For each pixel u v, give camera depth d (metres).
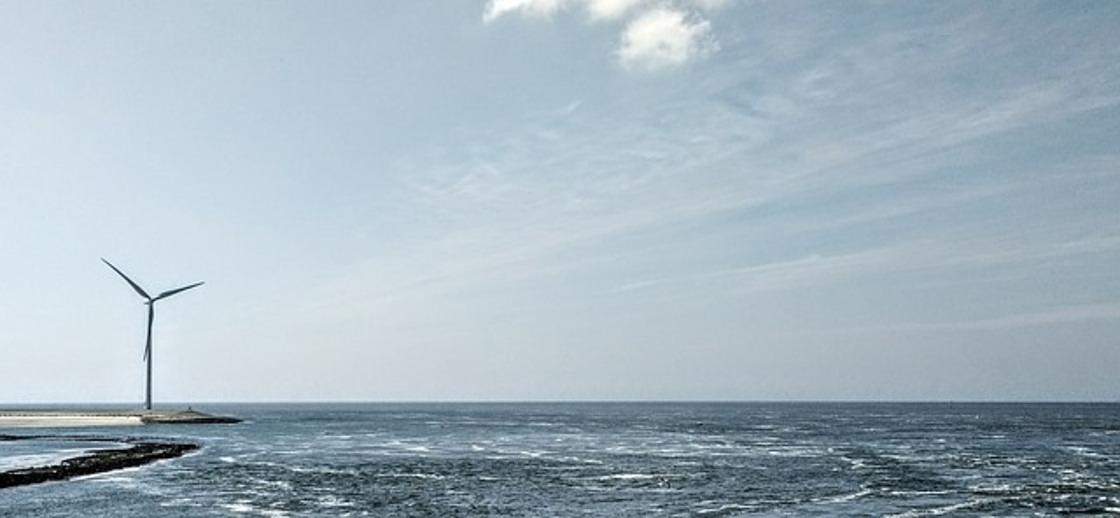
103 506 46.50
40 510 45.06
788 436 119.62
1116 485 56.88
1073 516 44.78
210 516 43.78
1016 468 68.69
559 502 49.56
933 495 52.41
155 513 44.41
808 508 47.44
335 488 55.16
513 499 50.66
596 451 88.62
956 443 102.00
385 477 61.84
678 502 49.62
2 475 57.97
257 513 44.84
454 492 53.75
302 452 85.75
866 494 52.91
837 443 102.25
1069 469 67.94
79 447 88.75
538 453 85.62
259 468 67.56
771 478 61.44
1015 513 45.66
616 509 47.06
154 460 73.31
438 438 114.88
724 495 52.56
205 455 80.31
